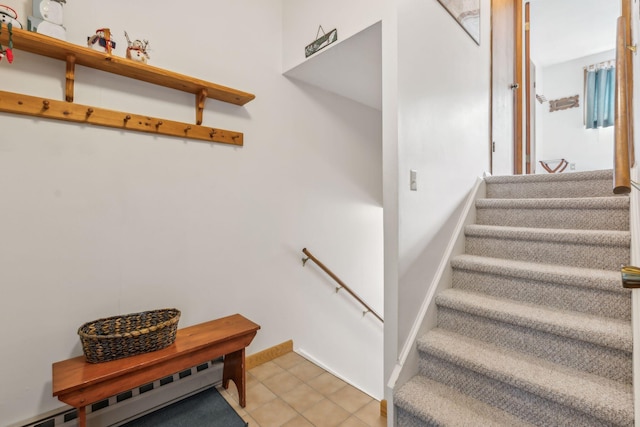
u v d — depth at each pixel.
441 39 2.06
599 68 4.88
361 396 1.93
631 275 0.80
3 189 1.43
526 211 2.13
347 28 1.94
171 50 1.93
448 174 2.12
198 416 1.74
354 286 3.15
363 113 3.23
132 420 1.70
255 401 1.87
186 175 2.00
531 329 1.51
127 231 1.78
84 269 1.64
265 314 2.41
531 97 4.09
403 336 1.66
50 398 1.55
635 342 1.19
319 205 2.81
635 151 1.62
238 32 2.24
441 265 1.99
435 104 1.99
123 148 1.76
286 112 2.54
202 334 1.77
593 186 2.08
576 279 1.52
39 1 1.46
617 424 1.10
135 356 1.50
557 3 3.86
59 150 1.57
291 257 2.59
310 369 2.26
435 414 1.40
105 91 1.71
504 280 1.80
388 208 1.67
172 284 1.94
